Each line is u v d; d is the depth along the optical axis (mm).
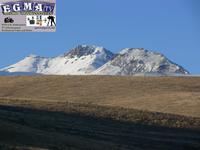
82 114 90312
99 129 81875
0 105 88250
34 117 81125
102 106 99188
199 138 85812
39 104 94250
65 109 92125
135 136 81062
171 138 83500
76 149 63250
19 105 91375
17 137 63500
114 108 98562
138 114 95000
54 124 78875
